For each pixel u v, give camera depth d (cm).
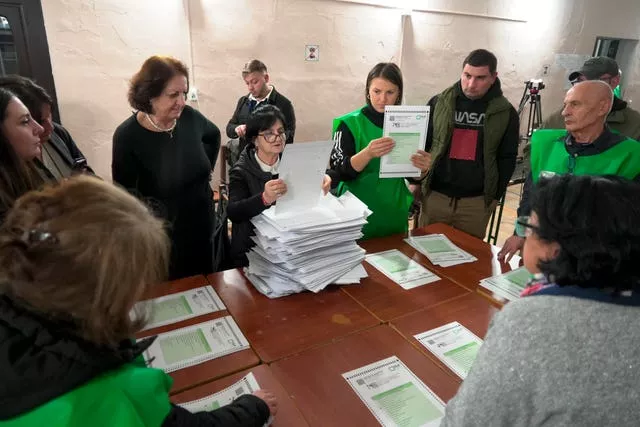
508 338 54
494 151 213
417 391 93
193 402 87
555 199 58
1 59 272
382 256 160
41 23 273
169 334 110
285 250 125
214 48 338
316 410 87
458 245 172
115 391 49
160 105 158
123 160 166
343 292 134
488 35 482
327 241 131
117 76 307
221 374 96
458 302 130
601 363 50
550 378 50
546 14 516
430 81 461
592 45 581
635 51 623
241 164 156
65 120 298
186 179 179
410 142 162
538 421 52
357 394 91
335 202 144
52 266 45
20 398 46
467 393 56
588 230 53
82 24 286
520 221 66
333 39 388
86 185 52
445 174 223
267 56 363
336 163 172
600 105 146
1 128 106
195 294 130
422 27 432
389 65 175
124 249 47
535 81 502
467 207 225
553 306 54
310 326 116
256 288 134
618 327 51
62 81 290
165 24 314
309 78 389
